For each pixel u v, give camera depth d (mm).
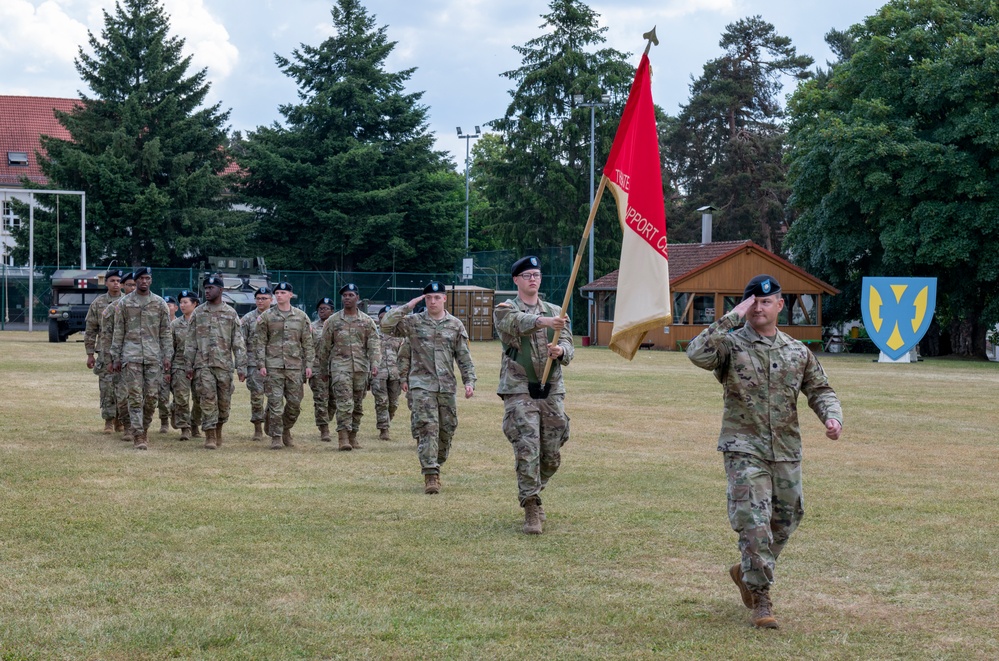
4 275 59469
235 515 9023
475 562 7484
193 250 62688
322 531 8430
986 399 21828
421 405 10305
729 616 6301
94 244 61156
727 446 6270
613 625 6066
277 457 12688
